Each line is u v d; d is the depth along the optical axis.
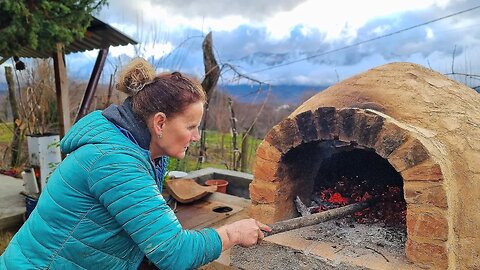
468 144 2.10
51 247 1.18
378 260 1.88
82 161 1.13
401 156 1.78
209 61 5.86
